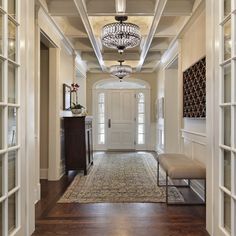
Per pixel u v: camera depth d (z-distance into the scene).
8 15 2.12
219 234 2.34
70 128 5.31
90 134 6.09
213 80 2.49
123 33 4.02
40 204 3.48
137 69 8.37
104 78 9.25
